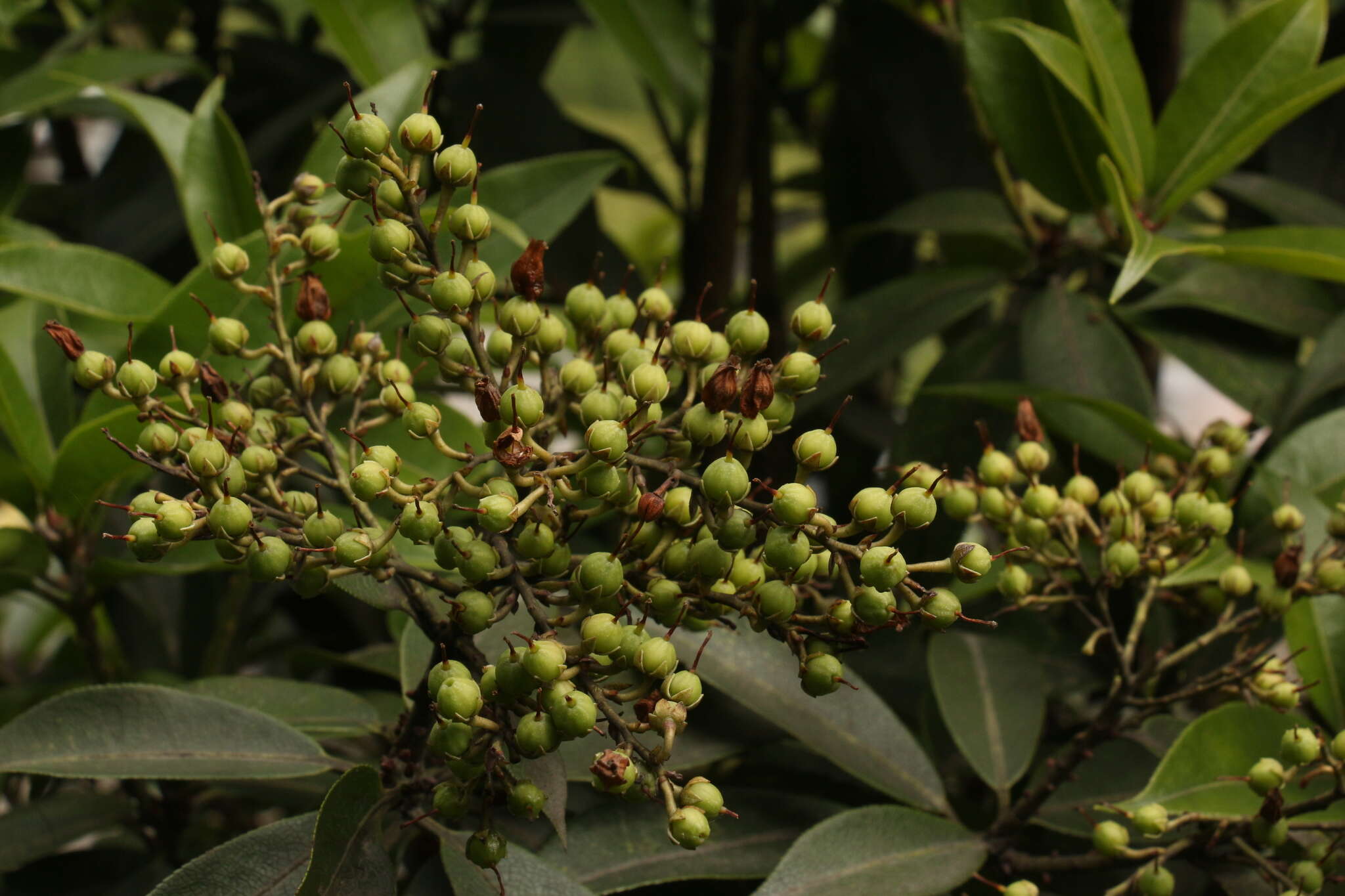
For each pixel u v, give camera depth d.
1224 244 0.67
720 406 0.54
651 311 0.57
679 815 0.52
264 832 0.57
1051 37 0.67
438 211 0.55
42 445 0.66
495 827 0.61
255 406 0.59
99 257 0.65
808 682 0.54
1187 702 0.69
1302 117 0.87
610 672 0.53
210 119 0.66
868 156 1.03
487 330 0.69
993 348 0.75
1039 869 0.61
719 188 0.82
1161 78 0.79
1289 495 0.66
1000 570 0.67
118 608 0.82
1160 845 0.62
